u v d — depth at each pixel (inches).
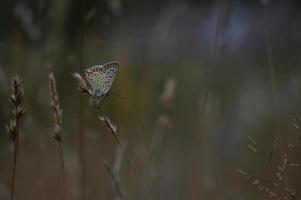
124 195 30.1
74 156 34.0
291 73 35.7
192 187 33.1
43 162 34.8
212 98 37.3
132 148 34.8
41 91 36.7
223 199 34.6
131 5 42.8
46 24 37.2
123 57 36.4
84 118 34.3
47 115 36.3
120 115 35.5
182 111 41.6
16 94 27.0
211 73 34.3
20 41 37.7
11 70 37.1
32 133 35.9
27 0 38.4
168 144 38.6
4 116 35.4
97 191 34.2
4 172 35.6
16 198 34.4
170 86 34.2
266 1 34.5
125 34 37.0
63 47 37.5
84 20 32.4
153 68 40.0
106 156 35.2
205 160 35.4
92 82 26.8
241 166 37.9
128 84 35.9
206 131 35.8
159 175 33.0
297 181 32.1
